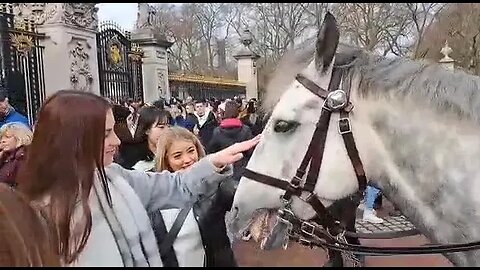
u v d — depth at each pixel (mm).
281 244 2578
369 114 2383
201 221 2396
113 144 1751
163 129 3189
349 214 2605
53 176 1515
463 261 2445
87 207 1522
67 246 1501
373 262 4852
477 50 18281
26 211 1499
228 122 5664
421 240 5359
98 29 13195
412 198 2369
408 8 19312
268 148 2461
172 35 29844
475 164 2268
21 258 1451
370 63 2432
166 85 15781
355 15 18016
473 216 2273
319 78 2414
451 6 18781
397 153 2359
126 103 11211
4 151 3455
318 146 2387
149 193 2006
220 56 32500
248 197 2471
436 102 2312
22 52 10883
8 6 11203
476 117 2271
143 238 1643
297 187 2414
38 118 1561
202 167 2086
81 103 1543
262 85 2709
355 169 2377
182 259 2184
